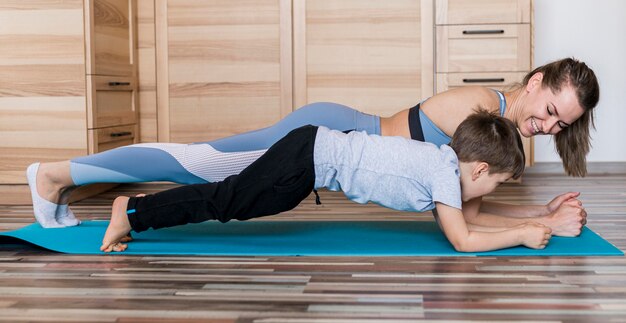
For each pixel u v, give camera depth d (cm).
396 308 148
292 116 226
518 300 153
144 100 381
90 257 195
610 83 424
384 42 369
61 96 314
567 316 142
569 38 425
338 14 370
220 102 378
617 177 398
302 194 195
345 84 372
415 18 367
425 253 196
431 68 368
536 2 425
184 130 380
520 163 194
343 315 143
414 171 192
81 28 312
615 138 427
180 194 194
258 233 228
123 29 362
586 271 177
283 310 147
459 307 148
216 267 183
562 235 218
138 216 196
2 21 312
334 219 258
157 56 379
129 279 172
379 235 223
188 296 157
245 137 223
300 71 373
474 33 363
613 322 139
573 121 207
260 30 373
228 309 148
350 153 194
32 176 231
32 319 143
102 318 143
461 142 195
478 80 365
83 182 230
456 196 190
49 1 312
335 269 180
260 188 190
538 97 206
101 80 327
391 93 371
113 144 344
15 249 208
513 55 363
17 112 314
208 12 374
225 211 192
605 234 228
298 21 371
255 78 375
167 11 376
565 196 230
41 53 312
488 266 182
